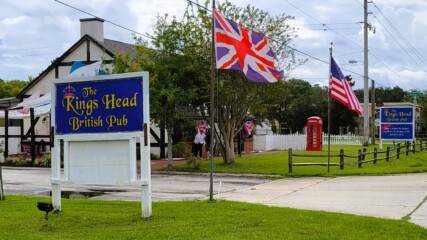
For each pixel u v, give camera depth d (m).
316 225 8.40
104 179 9.46
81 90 9.66
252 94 22.86
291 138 40.50
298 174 20.27
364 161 22.25
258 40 13.27
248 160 27.45
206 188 16.52
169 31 22.48
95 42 32.19
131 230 8.20
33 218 9.52
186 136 30.89
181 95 22.06
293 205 11.88
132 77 9.28
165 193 15.18
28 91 34.78
